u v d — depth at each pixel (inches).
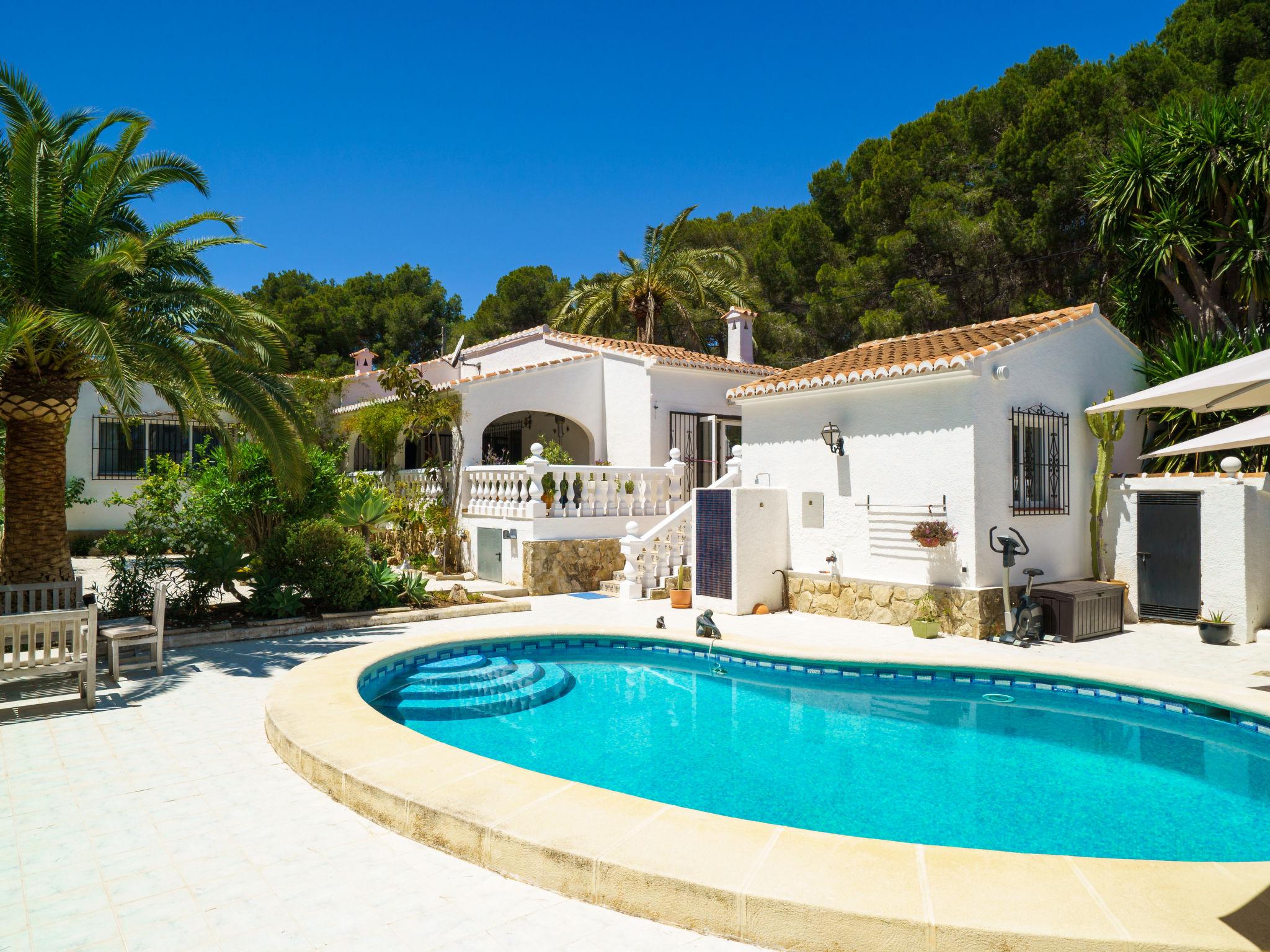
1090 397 491.2
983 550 418.0
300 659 353.1
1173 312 588.1
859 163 1149.7
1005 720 294.7
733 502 492.7
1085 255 871.7
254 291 1836.9
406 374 679.1
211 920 135.1
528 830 155.5
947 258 975.0
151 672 326.3
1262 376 193.8
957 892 130.4
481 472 648.4
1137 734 277.3
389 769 192.7
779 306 1209.4
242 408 387.2
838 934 124.6
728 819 162.4
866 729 283.6
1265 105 547.8
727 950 127.6
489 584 608.1
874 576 466.9
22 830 173.9
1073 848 185.0
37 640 319.0
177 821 179.5
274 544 444.5
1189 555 437.7
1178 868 140.3
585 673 372.2
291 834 173.2
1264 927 120.0
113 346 301.3
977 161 1021.2
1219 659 363.9
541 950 126.3
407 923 134.7
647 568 576.4
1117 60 904.3
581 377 748.6
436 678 326.0
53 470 364.2
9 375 345.7
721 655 382.0
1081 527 482.0
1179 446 261.6
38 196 330.0
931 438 437.1
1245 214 510.3
